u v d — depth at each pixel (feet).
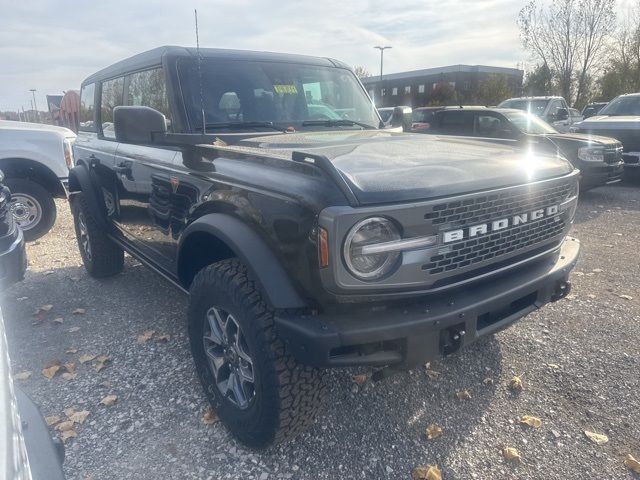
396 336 7.16
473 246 7.86
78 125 18.63
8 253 12.46
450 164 8.36
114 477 8.29
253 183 8.04
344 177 7.07
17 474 2.97
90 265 16.89
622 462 8.46
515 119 29.76
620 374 10.93
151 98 12.01
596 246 20.58
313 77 13.10
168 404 10.14
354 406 9.95
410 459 8.59
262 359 7.77
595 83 91.81
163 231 11.41
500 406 9.93
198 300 9.06
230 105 11.37
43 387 10.89
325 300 7.15
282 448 8.86
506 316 8.69
